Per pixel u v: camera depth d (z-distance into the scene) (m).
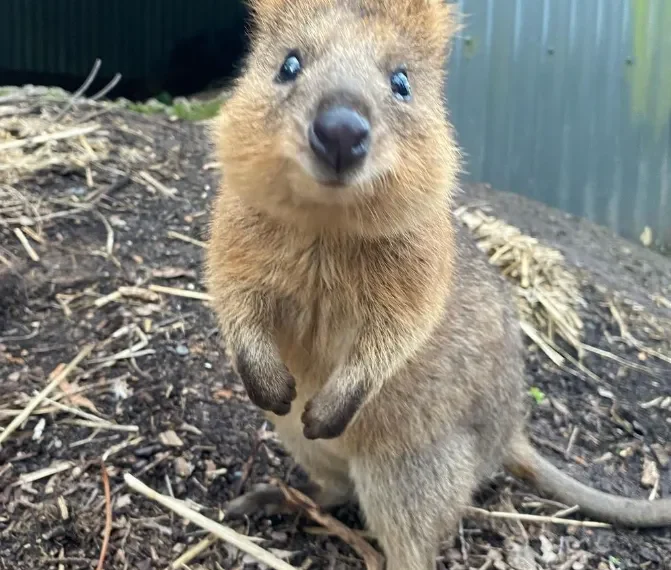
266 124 0.26
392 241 0.29
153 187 0.57
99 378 0.41
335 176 0.24
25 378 0.40
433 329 0.32
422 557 0.35
